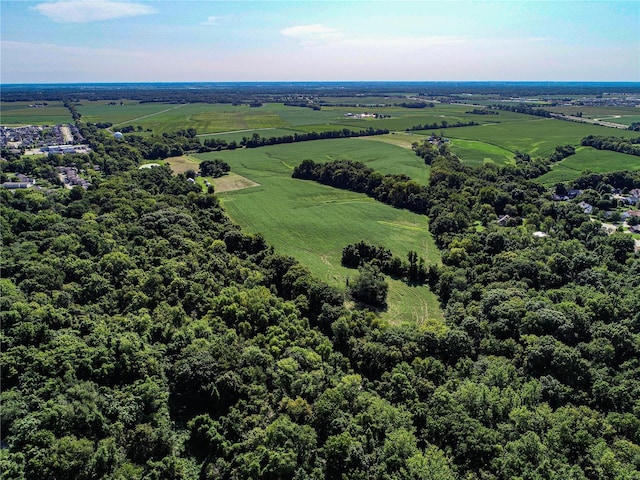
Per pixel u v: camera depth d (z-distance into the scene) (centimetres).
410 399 7544
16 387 6431
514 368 8131
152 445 6312
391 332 9250
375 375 8588
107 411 6450
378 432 6719
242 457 6309
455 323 10094
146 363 7431
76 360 6988
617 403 7319
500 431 6794
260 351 8144
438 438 6850
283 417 6744
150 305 9481
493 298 10062
